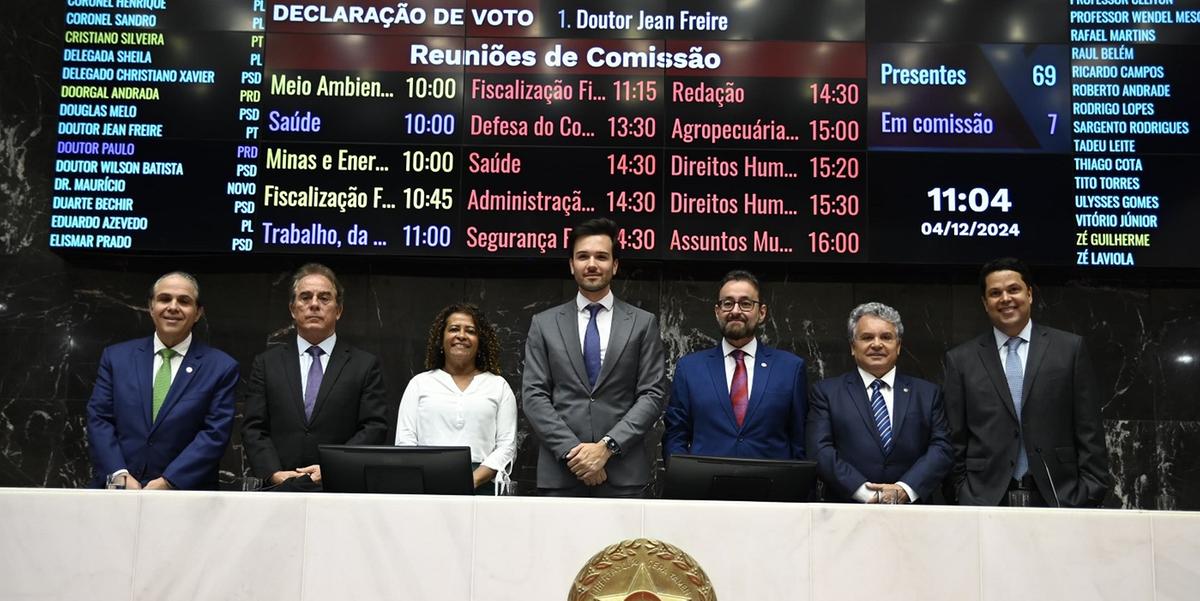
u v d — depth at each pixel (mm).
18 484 4859
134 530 2771
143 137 4945
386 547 2758
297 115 4988
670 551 1709
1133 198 4895
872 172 4957
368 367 4348
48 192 5043
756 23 5098
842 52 5066
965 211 4922
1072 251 4867
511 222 4934
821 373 4996
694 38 5086
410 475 2990
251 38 5043
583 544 2746
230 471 4902
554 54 5070
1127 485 4867
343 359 4328
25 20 5164
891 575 2744
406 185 4949
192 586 2750
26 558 2752
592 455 3729
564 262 4980
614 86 5047
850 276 5066
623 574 1679
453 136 4996
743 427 4004
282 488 3533
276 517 2775
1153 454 4883
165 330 3998
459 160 4977
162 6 5051
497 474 3881
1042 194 4918
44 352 4957
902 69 5043
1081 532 2758
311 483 3557
